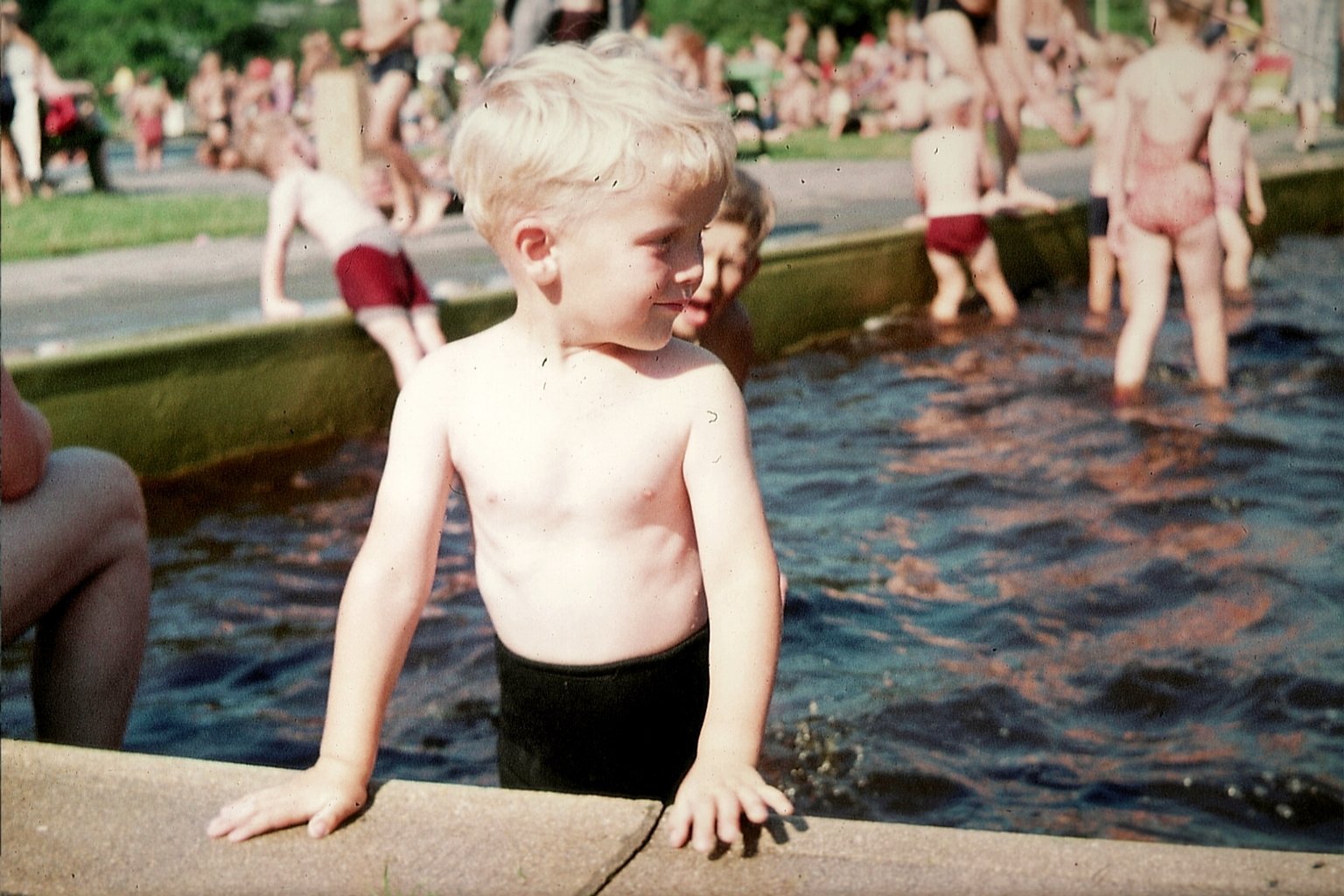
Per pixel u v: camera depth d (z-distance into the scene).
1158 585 3.43
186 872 1.64
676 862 1.61
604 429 1.94
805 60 21.39
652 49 2.05
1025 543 3.77
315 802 1.73
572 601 1.96
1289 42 11.06
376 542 1.97
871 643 3.14
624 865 1.61
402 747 2.76
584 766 2.03
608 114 1.83
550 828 1.69
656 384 1.96
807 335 6.62
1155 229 5.33
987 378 5.74
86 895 1.60
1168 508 4.00
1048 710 2.83
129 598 2.52
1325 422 4.89
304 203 5.32
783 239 6.99
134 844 1.69
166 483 4.68
